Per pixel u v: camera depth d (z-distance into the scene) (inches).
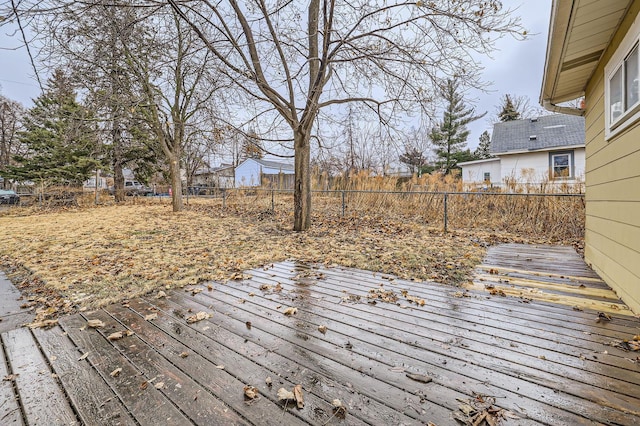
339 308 99.9
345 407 55.0
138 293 114.2
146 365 68.4
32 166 527.5
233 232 249.8
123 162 557.3
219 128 226.7
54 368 67.5
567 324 87.1
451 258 164.1
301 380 62.8
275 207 404.5
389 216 325.4
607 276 122.0
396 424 50.9
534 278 130.3
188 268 147.1
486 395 57.7
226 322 89.9
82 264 154.9
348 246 195.2
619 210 108.8
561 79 152.5
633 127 97.3
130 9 157.8
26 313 97.7
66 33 150.3
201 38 178.9
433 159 843.4
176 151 402.6
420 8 177.9
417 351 73.5
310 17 218.4
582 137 505.7
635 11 93.9
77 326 88.0
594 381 61.4
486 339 78.9
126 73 254.2
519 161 554.6
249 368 67.0
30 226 290.0
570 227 248.1
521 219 272.7
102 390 60.0
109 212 406.6
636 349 72.8
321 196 399.2
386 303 104.0
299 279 131.0
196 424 51.4
